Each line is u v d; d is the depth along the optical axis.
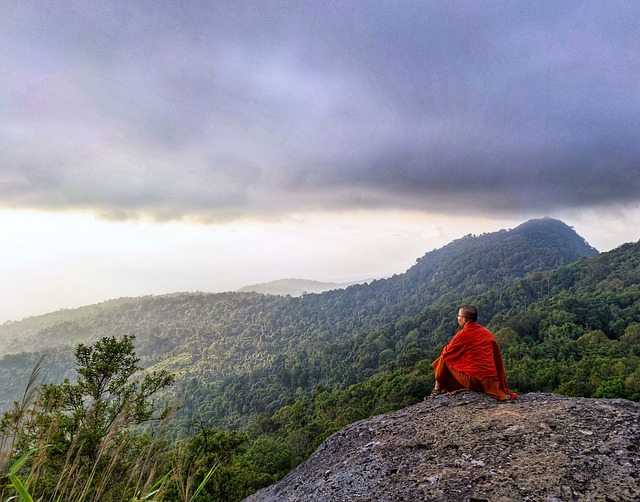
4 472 1.59
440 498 2.93
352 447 4.48
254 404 96.00
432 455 3.62
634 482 2.83
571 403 4.27
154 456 2.07
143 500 1.93
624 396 38.09
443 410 4.61
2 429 1.55
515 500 2.76
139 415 7.67
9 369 106.38
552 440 3.47
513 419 4.00
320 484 3.81
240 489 11.45
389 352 96.56
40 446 1.74
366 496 3.24
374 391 62.09
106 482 2.03
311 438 44.31
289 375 109.56
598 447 3.30
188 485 2.19
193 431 42.25
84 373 9.12
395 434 4.31
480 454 3.44
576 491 2.78
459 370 4.97
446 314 110.31
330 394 71.88
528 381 49.25
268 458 32.84
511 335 69.25
